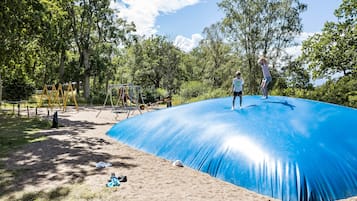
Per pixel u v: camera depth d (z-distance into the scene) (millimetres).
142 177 7293
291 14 38188
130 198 5910
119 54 47156
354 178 6547
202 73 55562
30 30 18844
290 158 6625
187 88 39281
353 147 7488
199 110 10969
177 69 60219
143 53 56250
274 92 22375
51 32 19656
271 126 8281
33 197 5898
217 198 6062
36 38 21672
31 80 39625
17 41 20453
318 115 9203
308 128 8086
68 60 44375
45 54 27438
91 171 7699
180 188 6586
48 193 6117
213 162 7711
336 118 9023
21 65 24469
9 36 17703
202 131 9039
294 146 7062
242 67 39656
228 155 7531
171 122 10641
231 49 40969
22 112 24250
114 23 41438
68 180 6961
